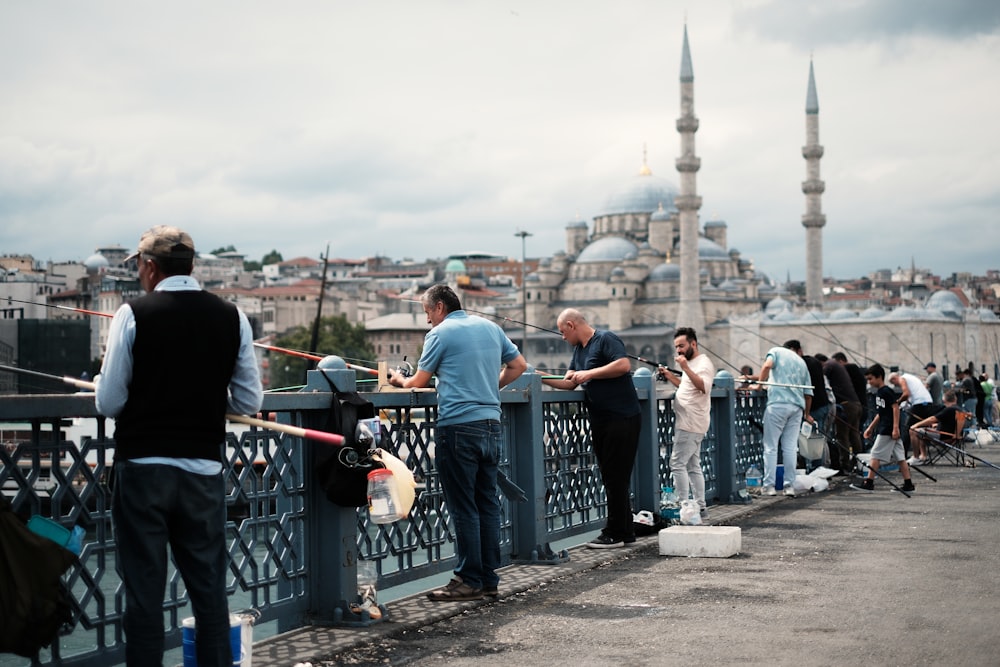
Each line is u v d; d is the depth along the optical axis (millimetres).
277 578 7430
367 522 8320
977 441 30219
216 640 5559
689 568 10055
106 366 5312
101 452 6031
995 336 169000
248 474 7109
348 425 7461
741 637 7234
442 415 8578
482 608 8383
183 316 5406
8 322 54219
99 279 147625
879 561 10273
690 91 146500
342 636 7344
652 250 182250
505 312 184625
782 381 16766
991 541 11594
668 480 14328
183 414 5391
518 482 10367
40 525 5332
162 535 5383
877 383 18312
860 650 6820
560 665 6629
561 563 10359
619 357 11172
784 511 14703
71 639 14273
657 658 6734
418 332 180500
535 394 10438
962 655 6676
